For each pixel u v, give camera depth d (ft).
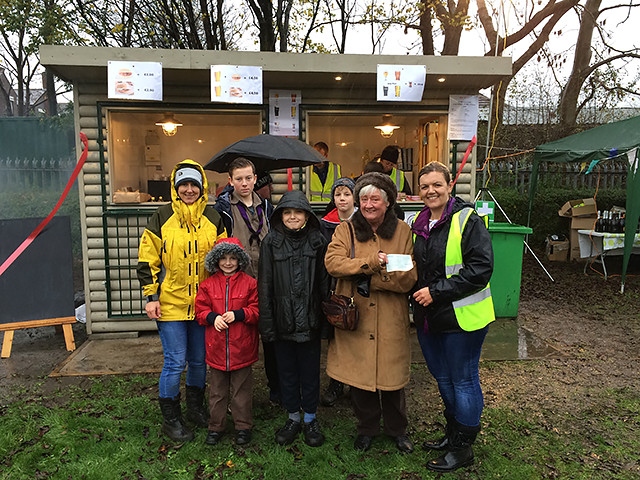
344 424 10.30
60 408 10.93
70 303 15.11
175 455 9.11
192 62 14.21
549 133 40.68
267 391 11.98
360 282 8.38
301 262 8.87
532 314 19.29
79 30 33.99
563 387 12.31
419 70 14.88
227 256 9.05
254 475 8.59
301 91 16.39
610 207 32.09
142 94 13.93
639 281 25.03
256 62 14.47
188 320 9.46
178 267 9.18
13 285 14.65
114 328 15.98
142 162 18.99
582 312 19.61
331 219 10.76
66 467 8.71
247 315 9.05
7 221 14.90
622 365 13.87
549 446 9.54
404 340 8.81
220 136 19.53
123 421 10.26
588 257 27.04
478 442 9.62
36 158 34.27
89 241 15.78
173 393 9.51
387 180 8.48
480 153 36.73
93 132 15.52
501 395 11.79
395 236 8.68
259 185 12.56
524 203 32.40
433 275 8.18
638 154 21.72
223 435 9.74
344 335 8.91
